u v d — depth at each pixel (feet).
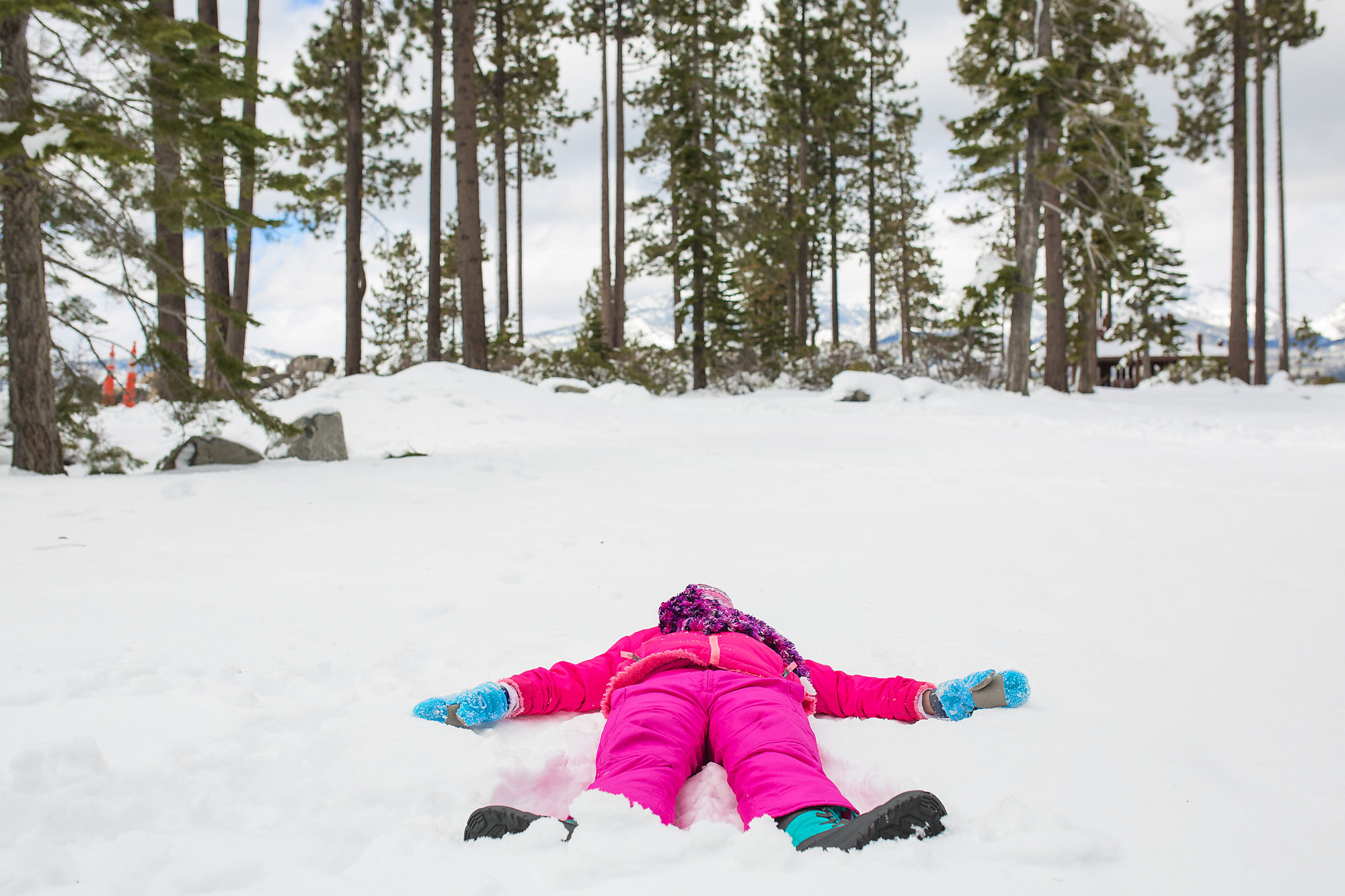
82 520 20.34
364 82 74.13
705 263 96.48
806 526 20.94
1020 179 86.28
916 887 5.11
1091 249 79.36
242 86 27.73
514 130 106.11
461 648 10.85
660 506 24.03
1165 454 35.68
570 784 7.18
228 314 31.12
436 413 50.47
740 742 6.81
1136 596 13.88
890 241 150.20
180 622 11.63
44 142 23.35
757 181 126.00
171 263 29.81
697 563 16.83
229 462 32.24
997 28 66.64
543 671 8.80
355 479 28.35
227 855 5.49
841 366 96.99
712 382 99.50
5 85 24.20
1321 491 24.62
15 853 5.30
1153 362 139.33
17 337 28.09
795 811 5.97
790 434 45.85
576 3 101.30
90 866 5.27
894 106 126.52
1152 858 5.64
